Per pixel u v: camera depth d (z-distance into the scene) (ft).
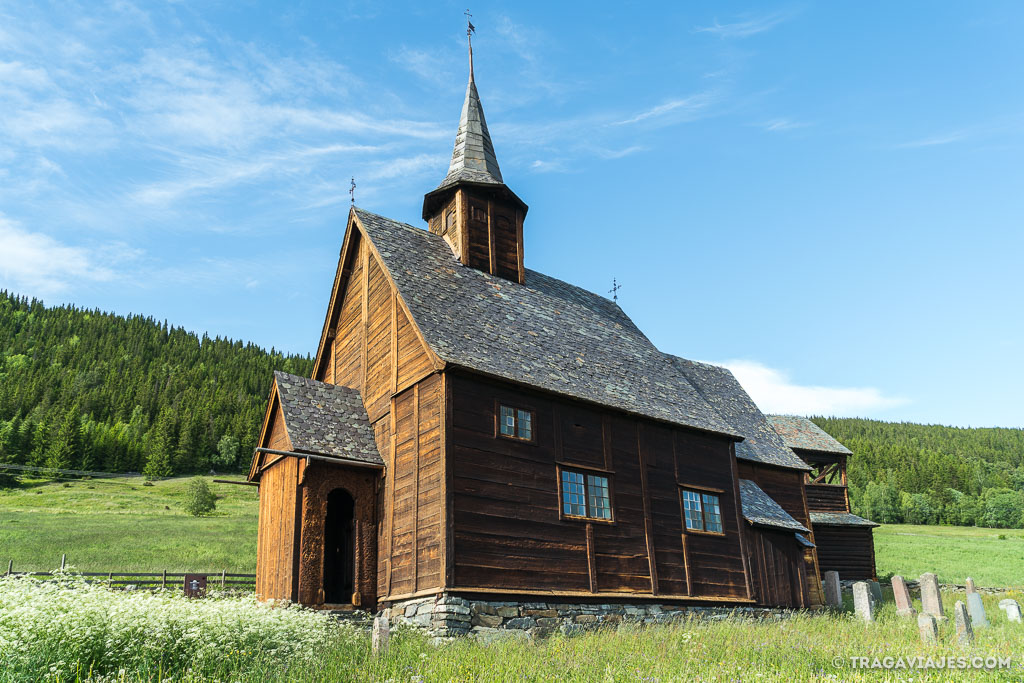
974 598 65.26
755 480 95.61
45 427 369.30
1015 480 433.89
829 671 39.34
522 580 54.70
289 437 59.62
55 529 169.58
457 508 52.95
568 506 60.75
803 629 56.54
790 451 104.78
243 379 534.37
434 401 56.85
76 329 603.67
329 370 78.64
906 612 69.31
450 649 42.27
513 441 58.39
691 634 48.83
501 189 80.84
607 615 59.06
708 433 75.31
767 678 36.22
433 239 78.84
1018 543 219.61
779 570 77.77
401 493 58.39
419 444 57.47
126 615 34.81
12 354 534.37
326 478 59.77
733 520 74.95
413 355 61.16
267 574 61.72
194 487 247.29
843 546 113.29
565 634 52.95
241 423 432.25
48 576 87.35
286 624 41.98
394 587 56.54
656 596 63.36
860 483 409.90
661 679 35.63
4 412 409.08
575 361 71.05
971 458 483.92
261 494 67.15
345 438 62.69
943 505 367.25
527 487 57.93
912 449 467.93
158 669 32.81
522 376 61.16
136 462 370.73
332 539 71.36
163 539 161.38
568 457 61.82
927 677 36.94
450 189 80.12
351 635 45.52
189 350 598.34
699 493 73.05
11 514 199.82
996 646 47.55
